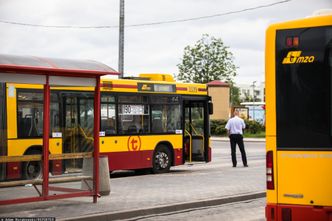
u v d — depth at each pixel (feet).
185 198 42.88
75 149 50.96
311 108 26.50
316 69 26.53
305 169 26.40
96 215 35.06
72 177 39.78
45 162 37.91
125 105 60.23
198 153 68.49
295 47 26.91
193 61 180.14
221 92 182.19
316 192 26.17
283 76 27.04
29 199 36.58
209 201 42.22
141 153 61.77
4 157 36.19
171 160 65.62
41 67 36.22
